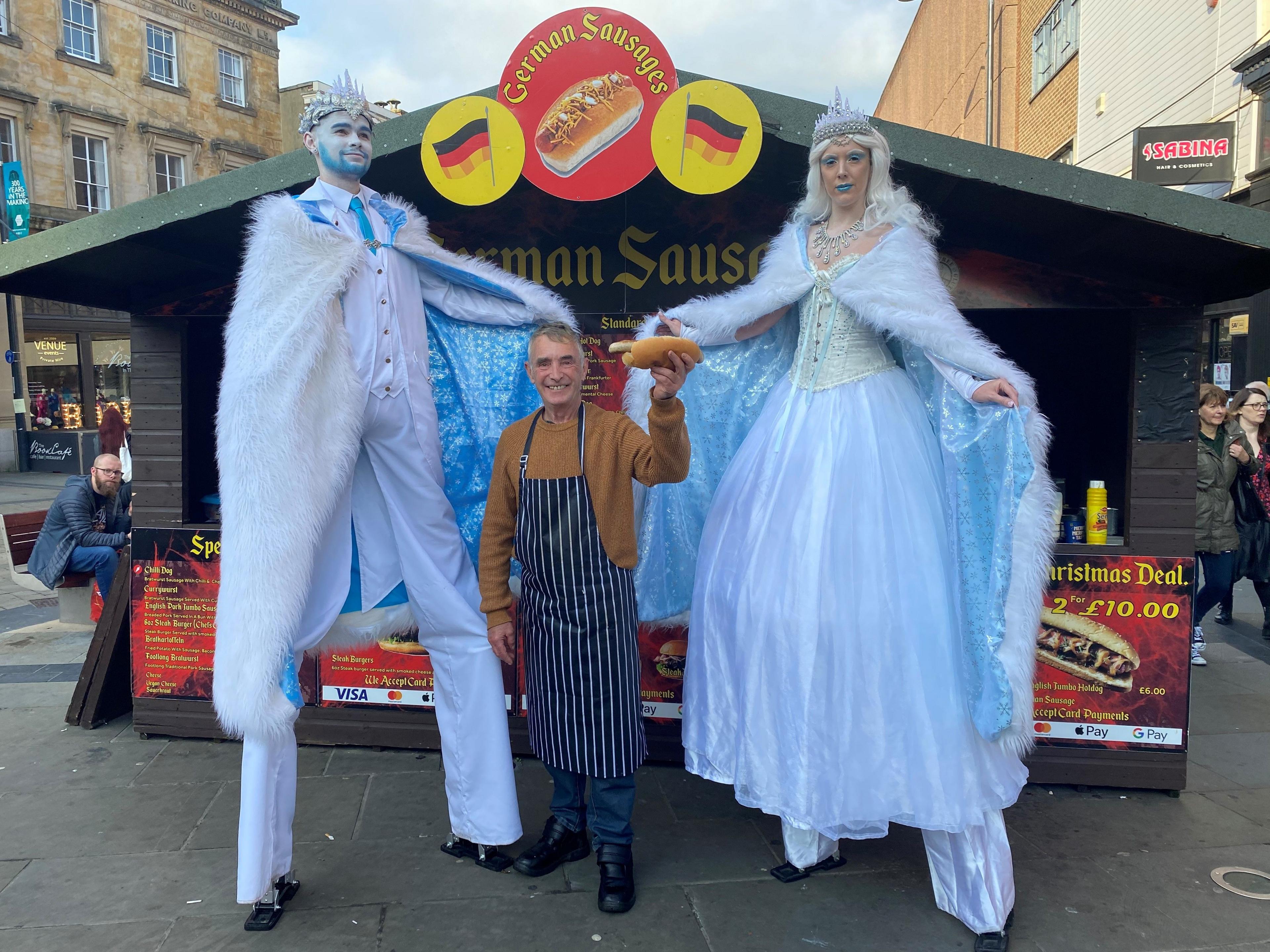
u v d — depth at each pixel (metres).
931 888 2.37
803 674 2.06
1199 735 3.53
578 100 2.51
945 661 2.02
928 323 2.08
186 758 3.24
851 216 2.32
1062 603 2.93
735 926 2.18
